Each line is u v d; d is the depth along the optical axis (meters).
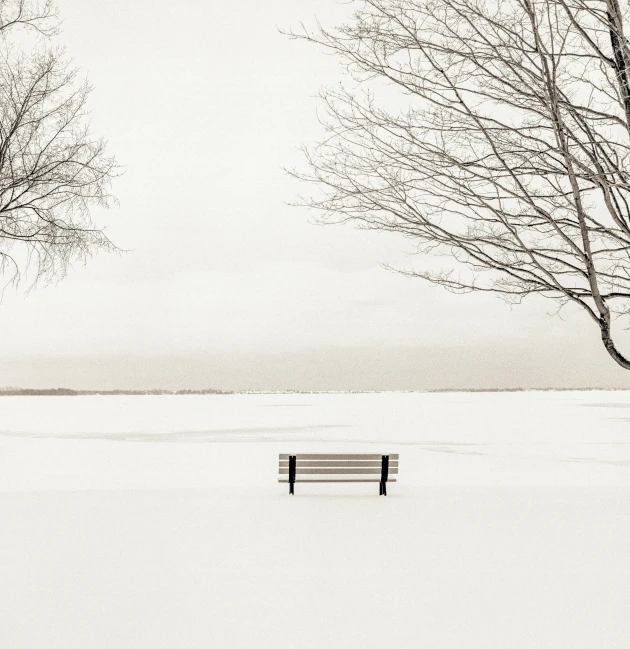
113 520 9.41
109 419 46.03
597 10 5.49
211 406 83.25
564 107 5.66
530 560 7.10
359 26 5.68
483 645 4.64
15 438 27.55
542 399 119.62
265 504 10.90
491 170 5.84
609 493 12.19
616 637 4.80
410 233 5.93
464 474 15.50
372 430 32.34
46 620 5.13
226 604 5.53
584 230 5.63
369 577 6.38
